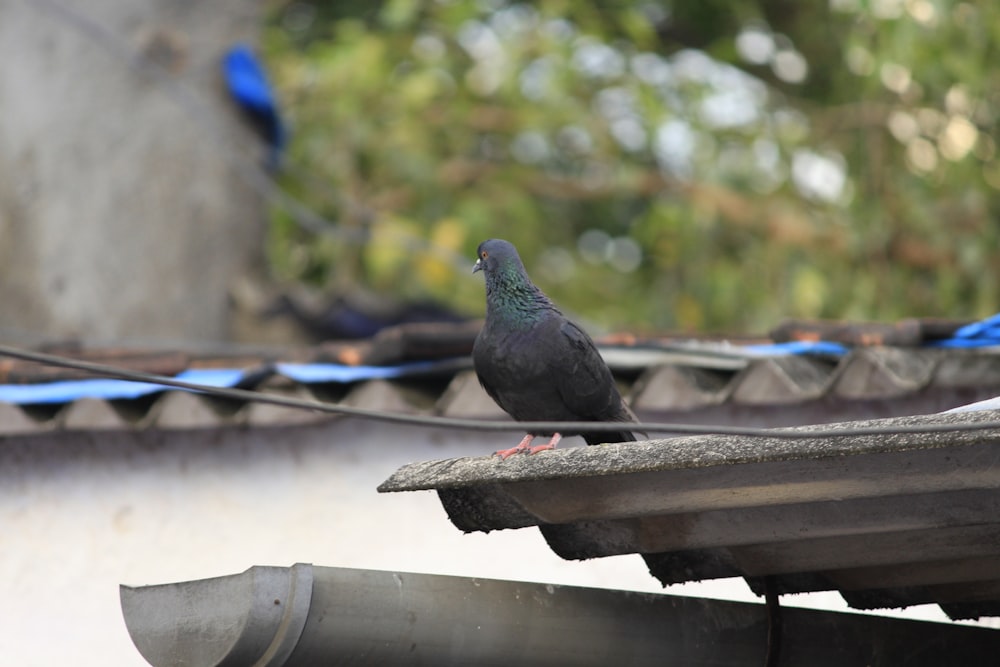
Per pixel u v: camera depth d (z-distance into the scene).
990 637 7.78
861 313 21.08
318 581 6.05
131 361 10.38
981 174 21.34
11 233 16.39
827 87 25.44
